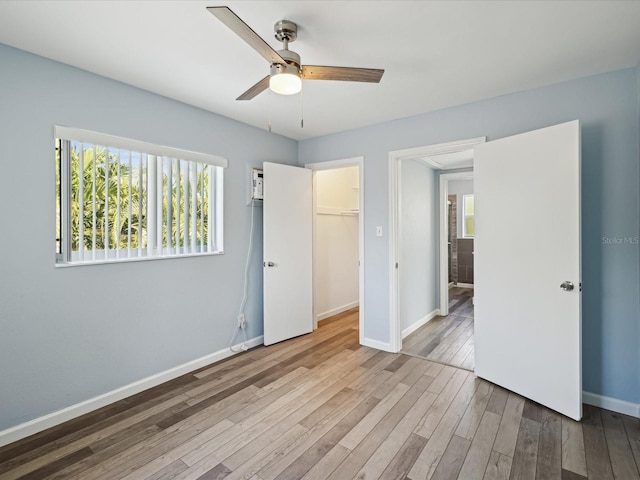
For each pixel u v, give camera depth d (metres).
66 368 2.22
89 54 2.09
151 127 2.66
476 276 2.80
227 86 2.56
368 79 1.92
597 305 2.36
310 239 4.03
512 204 2.52
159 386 2.68
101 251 2.42
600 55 2.10
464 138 2.91
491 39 1.94
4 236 1.98
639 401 2.23
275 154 3.82
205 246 3.13
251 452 1.87
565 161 2.20
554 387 2.26
